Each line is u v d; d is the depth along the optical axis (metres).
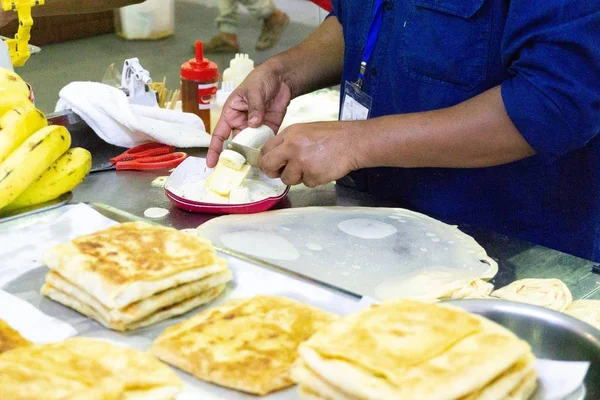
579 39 1.21
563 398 0.80
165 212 1.44
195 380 0.86
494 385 0.75
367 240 1.33
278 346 0.89
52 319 0.94
